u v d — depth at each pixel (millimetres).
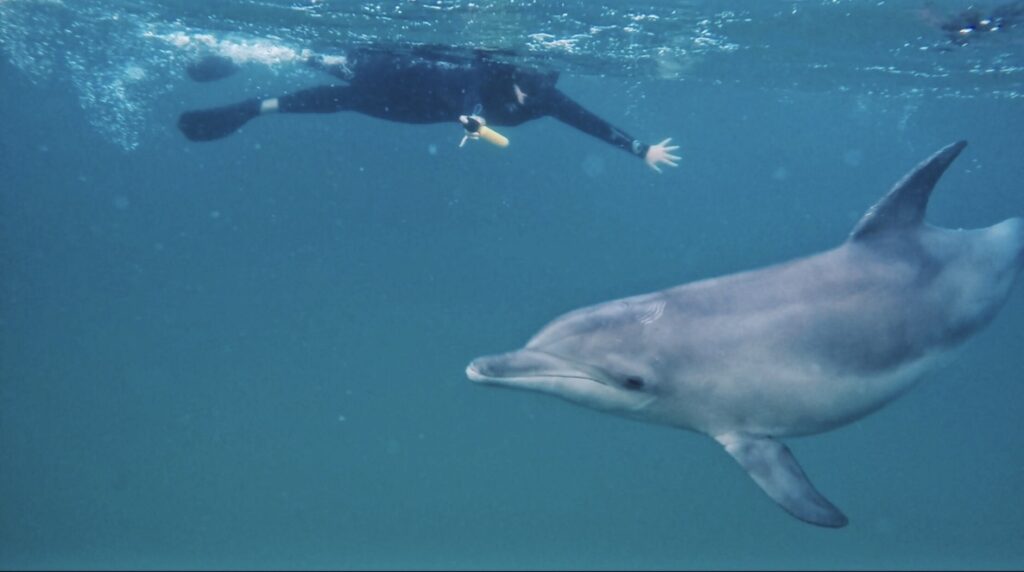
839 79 16422
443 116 10719
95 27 13562
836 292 5086
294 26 11977
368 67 10602
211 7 11656
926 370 5469
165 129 26922
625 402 5004
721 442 4988
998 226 6078
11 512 17203
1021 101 18250
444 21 11352
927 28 11664
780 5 10781
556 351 4891
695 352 4852
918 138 31453
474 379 4809
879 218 5379
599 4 10656
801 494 4496
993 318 5953
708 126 34250
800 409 4996
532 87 9656
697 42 12719
